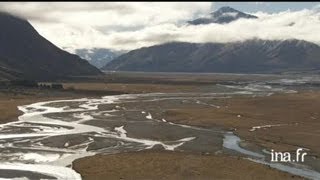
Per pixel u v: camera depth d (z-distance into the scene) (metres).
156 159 89.06
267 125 134.25
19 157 92.56
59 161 89.38
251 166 84.25
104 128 129.25
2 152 97.06
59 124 136.25
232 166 84.19
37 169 82.88
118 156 91.69
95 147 102.94
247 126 132.62
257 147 104.19
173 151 98.19
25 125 133.75
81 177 77.56
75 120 145.38
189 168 82.50
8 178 76.88
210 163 86.25
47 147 102.50
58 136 115.31
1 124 135.50
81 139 111.56
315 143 107.94
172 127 131.75
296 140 111.38
